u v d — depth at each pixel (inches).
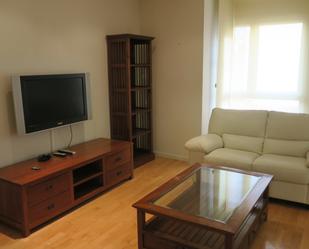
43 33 123.7
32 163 114.7
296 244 92.1
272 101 167.2
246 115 140.6
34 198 99.5
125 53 151.3
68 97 129.7
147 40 164.9
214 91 176.2
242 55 170.1
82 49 142.3
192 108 166.4
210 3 161.6
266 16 161.6
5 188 99.7
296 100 161.0
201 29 156.6
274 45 162.1
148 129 175.3
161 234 80.3
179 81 168.1
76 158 120.0
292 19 155.7
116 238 96.8
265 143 132.6
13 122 115.6
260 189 91.3
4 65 111.0
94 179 131.0
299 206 117.4
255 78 169.0
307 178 109.7
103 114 158.7
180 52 165.0
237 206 81.4
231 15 167.0
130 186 137.9
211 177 103.5
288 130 128.8
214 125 147.8
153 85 177.0
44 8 123.0
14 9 112.3
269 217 108.8
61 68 133.0
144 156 169.3
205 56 161.6
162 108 176.4
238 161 122.3
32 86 113.7
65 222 106.9
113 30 158.7
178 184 96.2
